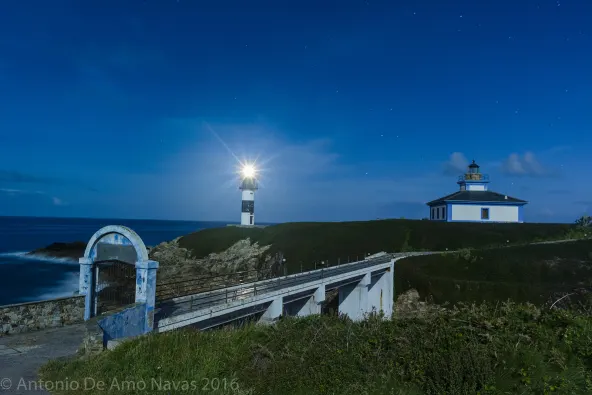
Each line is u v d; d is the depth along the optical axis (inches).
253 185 2709.2
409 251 1898.4
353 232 2162.9
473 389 288.8
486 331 367.2
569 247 1583.4
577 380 296.0
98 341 434.0
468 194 2486.5
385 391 305.1
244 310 724.0
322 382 326.0
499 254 1556.3
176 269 2139.5
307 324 467.2
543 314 408.5
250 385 330.6
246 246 2228.1
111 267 585.3
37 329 533.0
